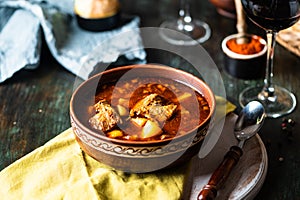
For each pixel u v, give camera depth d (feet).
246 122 2.37
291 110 2.63
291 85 2.80
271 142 2.44
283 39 3.01
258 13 2.40
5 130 2.55
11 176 2.17
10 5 3.17
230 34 3.20
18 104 2.72
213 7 3.48
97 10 3.14
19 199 2.09
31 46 2.96
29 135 2.52
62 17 3.21
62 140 2.31
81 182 2.12
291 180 2.25
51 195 2.08
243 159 2.25
